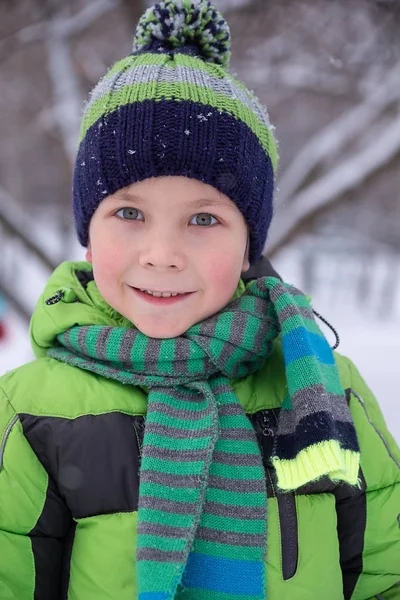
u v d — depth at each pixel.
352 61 3.21
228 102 1.11
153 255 1.01
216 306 1.08
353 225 7.86
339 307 8.68
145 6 2.63
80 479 0.99
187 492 0.94
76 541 0.99
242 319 1.09
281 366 1.21
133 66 1.14
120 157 1.04
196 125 1.05
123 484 0.99
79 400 1.05
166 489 0.95
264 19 3.04
